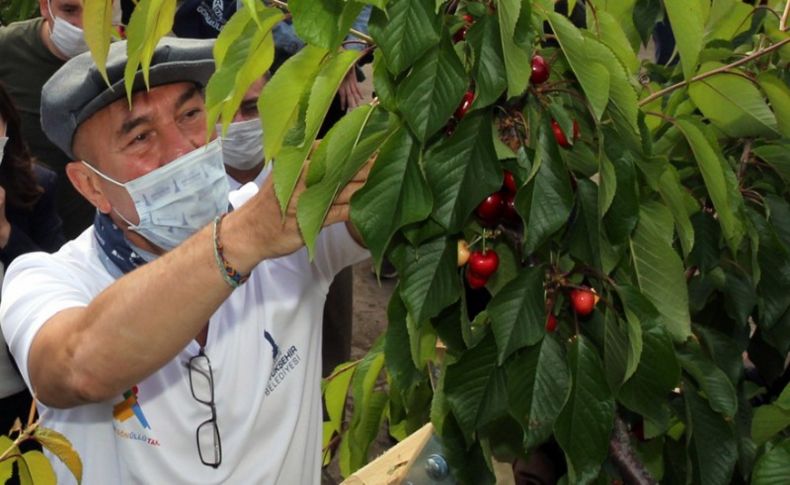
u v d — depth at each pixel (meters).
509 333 1.33
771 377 1.97
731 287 1.76
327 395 2.34
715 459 1.60
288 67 1.36
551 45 1.44
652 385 1.40
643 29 1.93
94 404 1.89
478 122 1.28
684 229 1.49
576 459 1.38
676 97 1.79
